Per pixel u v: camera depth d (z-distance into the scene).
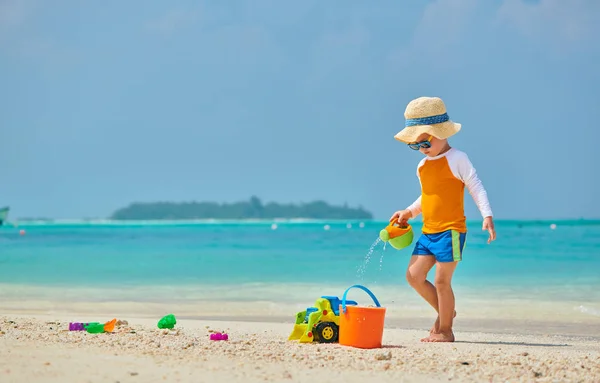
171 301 9.37
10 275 12.46
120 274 12.69
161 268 13.88
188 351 4.77
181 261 15.55
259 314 8.30
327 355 4.82
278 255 17.48
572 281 11.42
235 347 5.11
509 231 36.72
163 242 25.19
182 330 6.59
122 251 19.28
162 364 4.18
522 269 13.31
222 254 17.88
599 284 11.00
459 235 6.01
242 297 9.77
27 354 4.27
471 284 11.09
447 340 6.07
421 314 8.26
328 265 14.41
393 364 4.55
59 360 4.14
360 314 5.36
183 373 3.97
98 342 5.07
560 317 8.07
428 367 4.48
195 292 10.27
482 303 9.16
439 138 6.06
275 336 6.32
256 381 3.87
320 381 3.96
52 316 7.79
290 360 4.57
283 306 8.95
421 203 6.30
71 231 41.84
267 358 4.61
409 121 6.24
